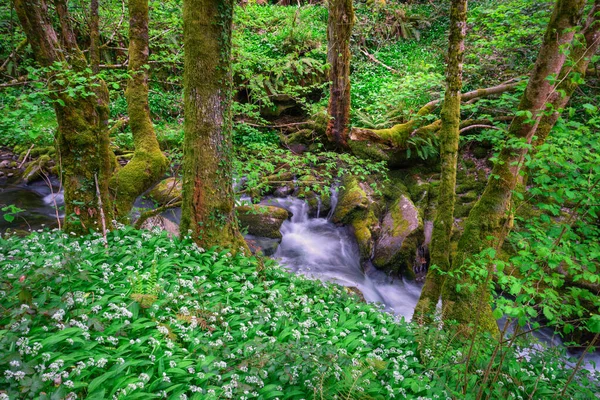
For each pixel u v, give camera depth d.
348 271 9.78
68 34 6.07
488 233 6.46
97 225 6.57
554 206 4.20
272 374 4.00
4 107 5.39
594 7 5.71
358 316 5.79
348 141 12.52
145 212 7.65
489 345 5.62
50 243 5.88
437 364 5.01
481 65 13.02
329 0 11.00
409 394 4.34
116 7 11.80
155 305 4.51
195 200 6.57
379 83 15.58
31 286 4.28
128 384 3.29
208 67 6.15
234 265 6.42
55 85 5.82
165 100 12.59
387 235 10.21
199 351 4.20
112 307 4.20
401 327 5.83
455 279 6.60
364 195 11.02
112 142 12.04
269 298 5.45
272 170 8.88
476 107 10.76
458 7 6.57
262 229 10.08
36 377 3.07
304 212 11.59
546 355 5.70
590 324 3.48
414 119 12.10
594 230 4.26
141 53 8.99
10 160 12.83
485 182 11.43
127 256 5.70
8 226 9.33
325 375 3.90
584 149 3.88
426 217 10.76
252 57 11.95
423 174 12.42
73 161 6.36
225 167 6.67
